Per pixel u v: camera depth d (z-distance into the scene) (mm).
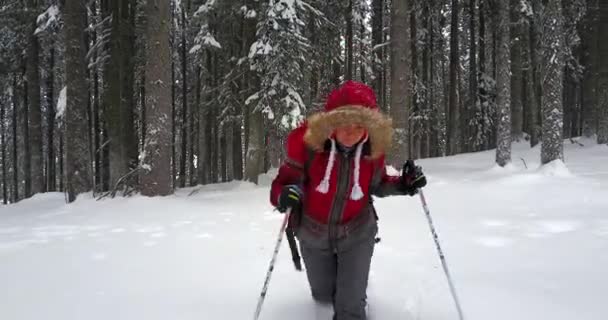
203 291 4074
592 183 9773
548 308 3551
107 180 15203
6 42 18750
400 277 4336
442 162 16250
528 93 23062
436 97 24547
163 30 10391
